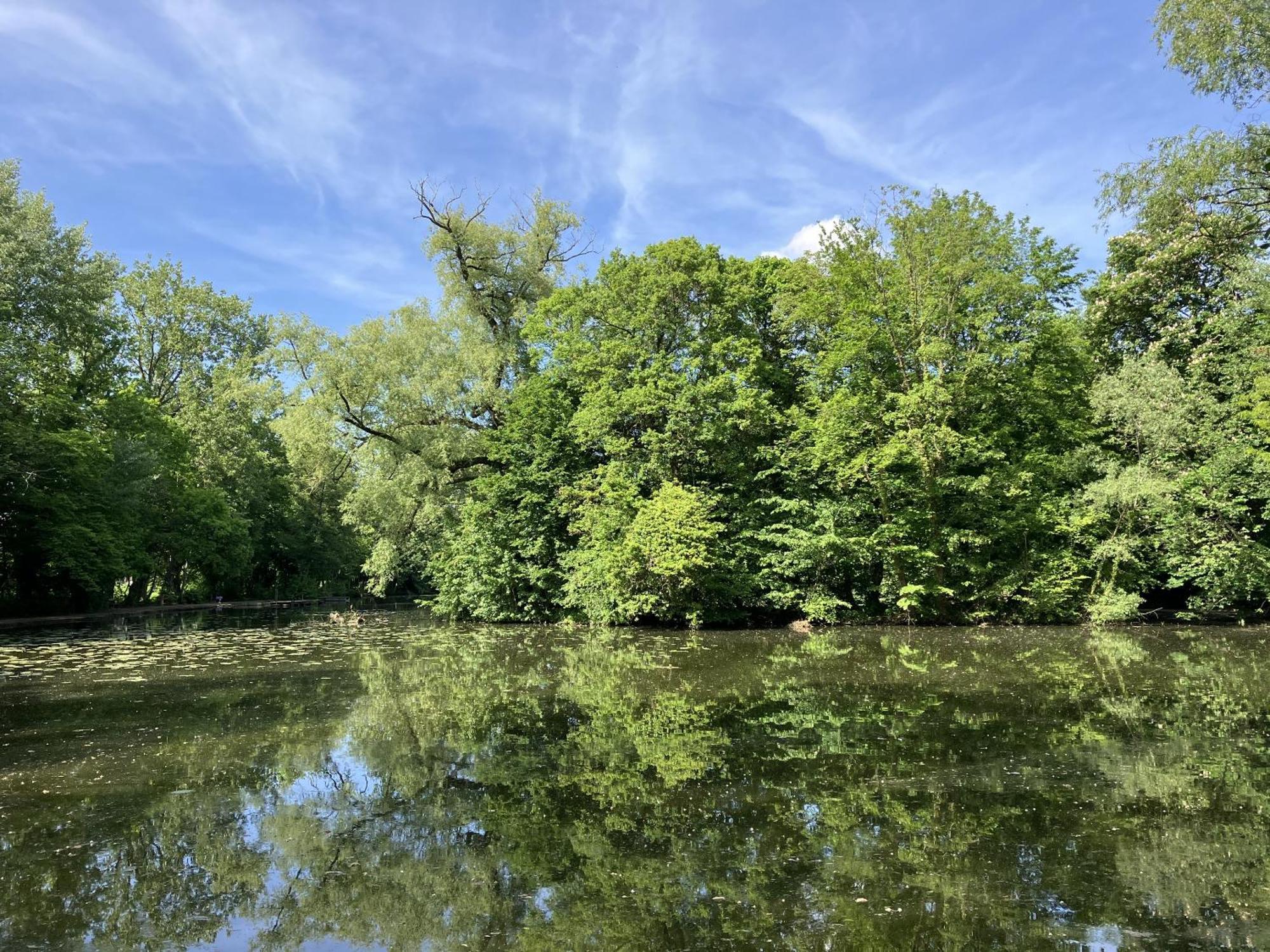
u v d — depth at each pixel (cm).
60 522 2973
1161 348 2177
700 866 502
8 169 2734
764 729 887
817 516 2175
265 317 4878
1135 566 2134
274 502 5000
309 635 2191
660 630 2162
